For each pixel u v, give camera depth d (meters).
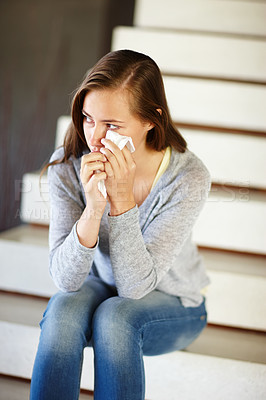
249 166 1.94
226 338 1.59
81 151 1.25
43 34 2.92
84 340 1.11
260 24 2.24
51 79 2.92
